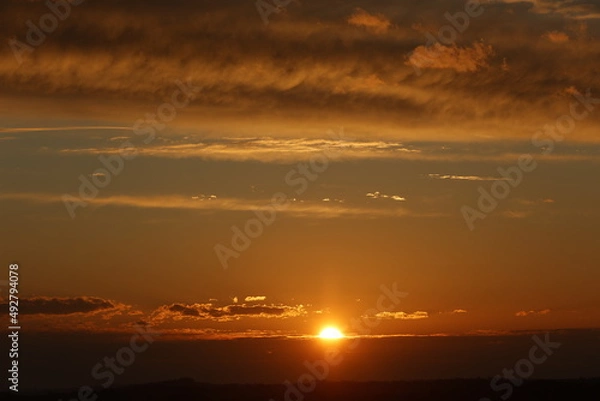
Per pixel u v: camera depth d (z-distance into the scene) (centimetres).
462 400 5406
